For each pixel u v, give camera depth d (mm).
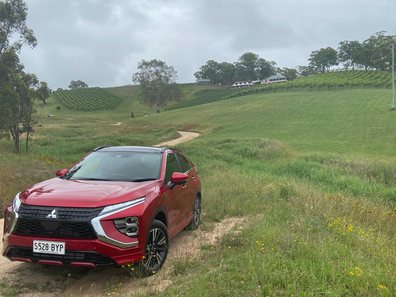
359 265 4113
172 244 5355
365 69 182875
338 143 35688
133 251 3691
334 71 187125
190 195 5781
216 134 55312
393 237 6102
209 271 3992
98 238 3492
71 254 3510
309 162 20547
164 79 116500
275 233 5332
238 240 5090
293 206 8062
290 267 3910
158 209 4207
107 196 3832
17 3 39969
